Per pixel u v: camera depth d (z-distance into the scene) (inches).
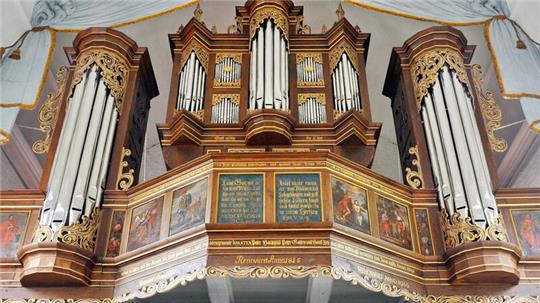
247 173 365.4
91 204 387.5
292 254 328.8
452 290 362.9
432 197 400.5
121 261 366.0
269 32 494.0
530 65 463.5
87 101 438.9
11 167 530.3
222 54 504.1
